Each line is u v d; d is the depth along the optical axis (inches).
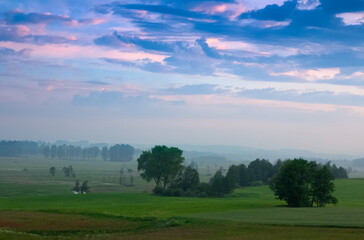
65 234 1904.5
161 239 1656.0
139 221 2297.0
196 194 5113.2
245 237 1627.7
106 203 3846.0
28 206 3472.0
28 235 1817.2
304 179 3432.6
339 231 1722.4
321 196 3435.0
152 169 5236.2
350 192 5201.8
